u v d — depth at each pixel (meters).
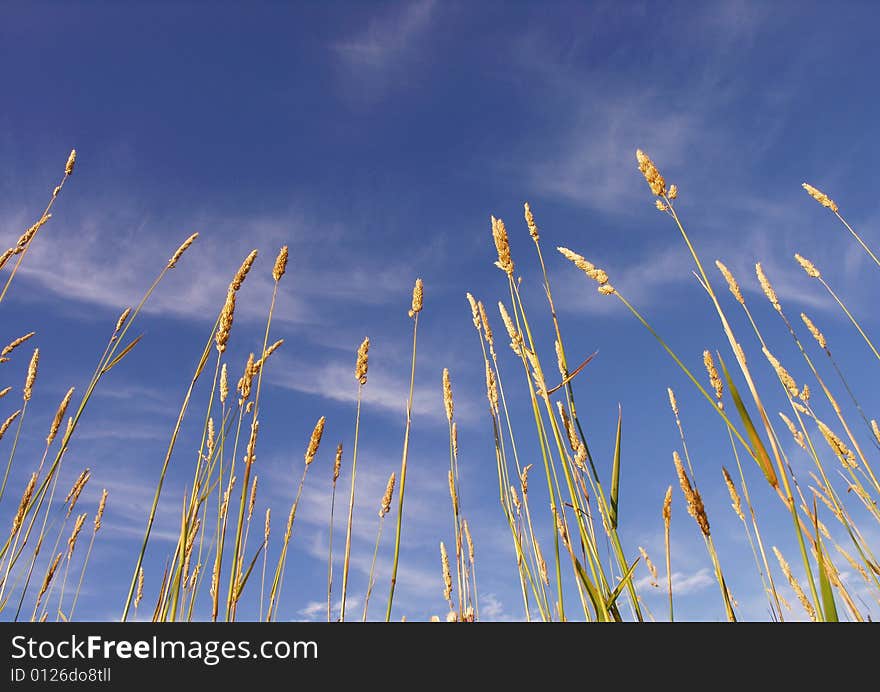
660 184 2.11
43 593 4.37
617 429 2.31
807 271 4.63
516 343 2.56
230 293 3.10
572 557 2.29
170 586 2.84
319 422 3.33
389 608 2.49
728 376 1.80
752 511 2.82
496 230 2.62
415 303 3.25
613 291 2.20
